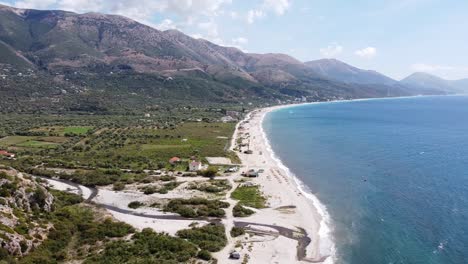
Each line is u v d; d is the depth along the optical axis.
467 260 70.44
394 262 70.75
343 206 103.06
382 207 101.00
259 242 79.50
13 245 65.25
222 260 70.38
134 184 124.69
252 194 113.31
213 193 114.44
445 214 93.88
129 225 86.00
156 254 70.88
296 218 93.94
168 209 99.75
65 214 89.62
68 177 132.25
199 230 83.19
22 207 82.25
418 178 129.00
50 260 66.62
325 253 75.06
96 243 76.31
